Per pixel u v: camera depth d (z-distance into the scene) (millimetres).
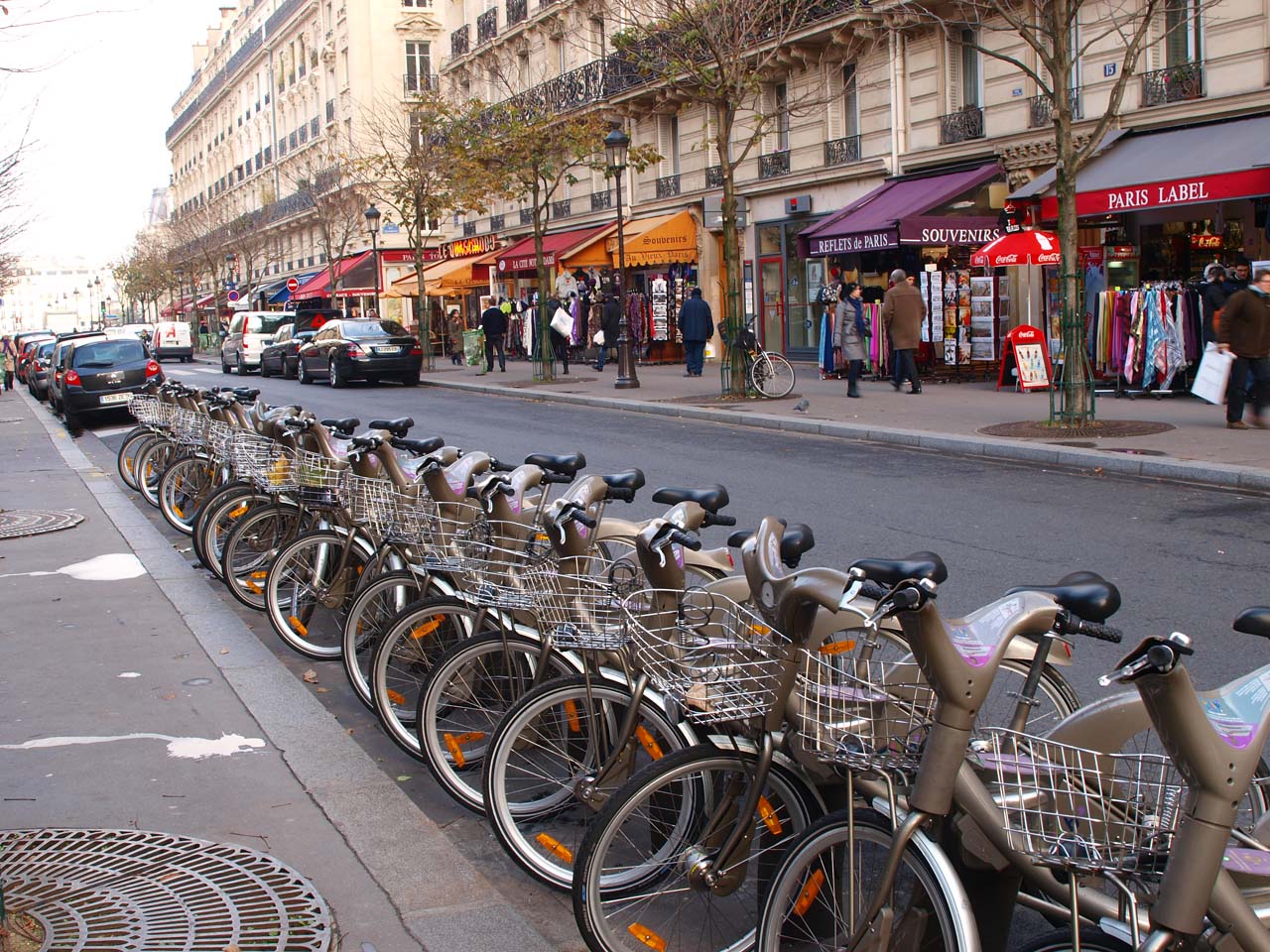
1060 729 3057
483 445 15742
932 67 23297
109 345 22391
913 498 10562
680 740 3701
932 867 2615
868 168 24875
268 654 6543
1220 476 10688
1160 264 19203
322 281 53312
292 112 65625
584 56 35219
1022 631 2695
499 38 40375
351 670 5613
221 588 8266
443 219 46469
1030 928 3617
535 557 4398
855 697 2936
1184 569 7578
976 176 21438
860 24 23844
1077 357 14016
